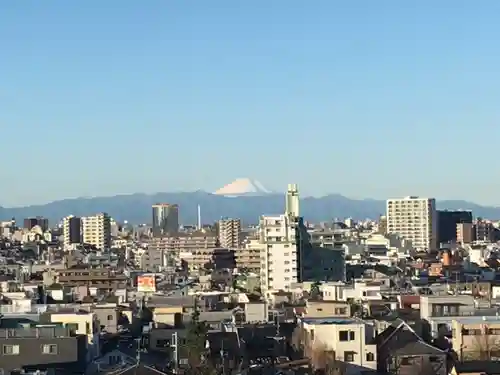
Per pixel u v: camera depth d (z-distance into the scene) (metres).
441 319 145.12
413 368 120.19
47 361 107.75
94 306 167.50
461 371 105.44
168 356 122.38
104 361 114.12
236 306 185.25
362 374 120.31
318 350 122.12
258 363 125.81
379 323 141.38
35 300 186.38
